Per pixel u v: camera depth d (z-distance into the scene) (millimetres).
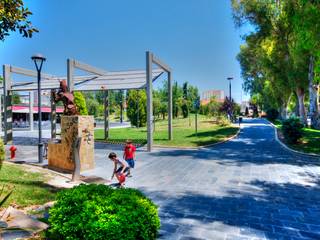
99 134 26844
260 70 38625
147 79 16219
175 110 49188
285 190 7711
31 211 5180
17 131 32906
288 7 17031
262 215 5785
